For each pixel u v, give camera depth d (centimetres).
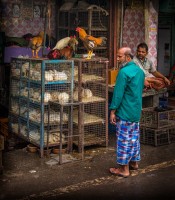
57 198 471
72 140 636
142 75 523
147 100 770
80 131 623
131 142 532
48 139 612
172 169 573
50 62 599
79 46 810
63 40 651
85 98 654
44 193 484
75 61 622
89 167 577
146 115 691
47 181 521
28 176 537
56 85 625
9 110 724
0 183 511
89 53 646
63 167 575
